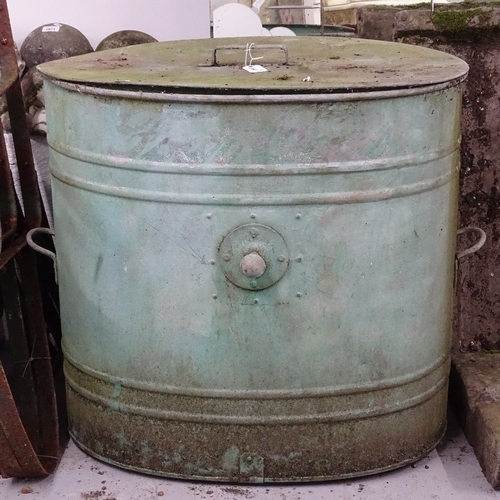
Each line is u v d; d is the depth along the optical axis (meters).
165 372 1.81
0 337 2.55
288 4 3.16
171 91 1.63
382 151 1.67
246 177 1.66
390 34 2.38
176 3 2.69
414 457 1.92
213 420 1.81
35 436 2.03
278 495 1.83
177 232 1.71
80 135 1.74
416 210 1.75
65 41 2.45
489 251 2.22
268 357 1.77
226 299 1.74
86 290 1.85
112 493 1.84
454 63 1.86
